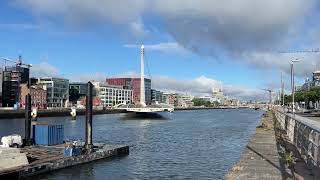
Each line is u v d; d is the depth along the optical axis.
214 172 41.97
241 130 109.00
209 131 105.50
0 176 32.97
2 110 186.25
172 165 46.38
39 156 43.06
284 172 24.64
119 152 52.91
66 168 41.69
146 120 178.50
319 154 21.83
